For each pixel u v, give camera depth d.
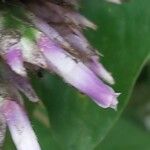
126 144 0.17
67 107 0.14
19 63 0.11
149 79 0.18
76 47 0.12
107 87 0.11
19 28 0.11
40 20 0.12
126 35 0.14
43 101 0.14
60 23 0.12
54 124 0.14
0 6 0.12
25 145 0.11
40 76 0.12
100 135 0.14
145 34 0.14
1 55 0.11
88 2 0.14
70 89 0.14
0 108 0.11
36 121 0.14
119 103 0.14
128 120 0.17
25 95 0.12
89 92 0.11
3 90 0.11
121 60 0.14
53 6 0.12
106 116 0.14
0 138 0.11
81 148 0.14
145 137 0.17
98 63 0.12
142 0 0.14
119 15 0.14
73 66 0.11
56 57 0.11
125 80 0.14
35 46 0.11
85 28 0.12
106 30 0.14
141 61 0.14
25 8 0.12
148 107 0.18
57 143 0.14
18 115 0.11
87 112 0.14
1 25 0.11
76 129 0.14
